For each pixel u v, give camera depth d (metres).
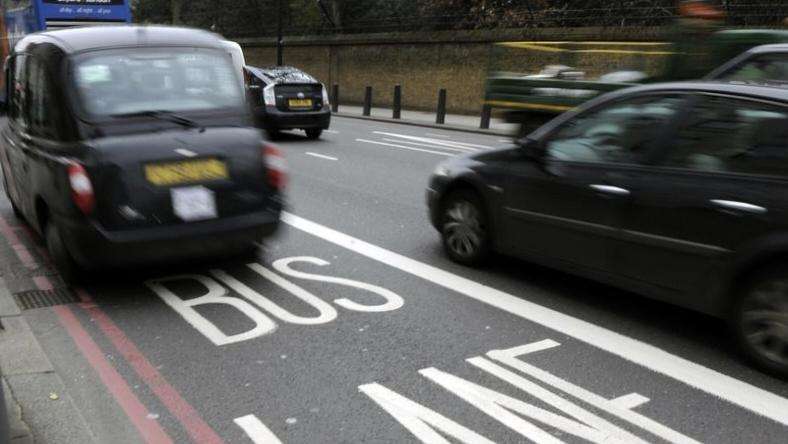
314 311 5.07
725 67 7.12
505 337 4.62
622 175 4.68
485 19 25.31
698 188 4.23
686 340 4.57
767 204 3.90
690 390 3.89
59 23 16.84
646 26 20.28
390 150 14.20
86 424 3.51
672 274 4.41
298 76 16.14
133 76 5.57
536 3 24.05
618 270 4.75
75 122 5.21
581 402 3.76
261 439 3.42
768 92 4.13
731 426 3.53
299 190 9.64
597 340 4.57
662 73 8.93
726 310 4.19
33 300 5.30
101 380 4.04
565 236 5.09
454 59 25.02
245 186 5.45
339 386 3.94
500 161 5.67
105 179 4.97
